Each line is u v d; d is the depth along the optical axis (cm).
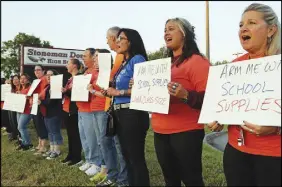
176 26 293
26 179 534
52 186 478
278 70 199
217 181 454
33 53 1258
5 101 813
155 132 303
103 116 451
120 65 388
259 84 206
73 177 512
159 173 509
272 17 214
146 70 311
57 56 1295
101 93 410
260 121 197
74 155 611
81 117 528
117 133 366
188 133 281
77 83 522
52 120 673
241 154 216
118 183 435
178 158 288
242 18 223
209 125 227
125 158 369
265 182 203
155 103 291
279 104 193
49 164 609
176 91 259
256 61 212
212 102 230
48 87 669
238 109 212
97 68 489
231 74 224
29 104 778
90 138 519
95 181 485
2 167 616
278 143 200
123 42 369
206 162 584
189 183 286
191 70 281
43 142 737
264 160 203
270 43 217
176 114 285
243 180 215
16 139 950
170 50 322
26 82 817
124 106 351
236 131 221
